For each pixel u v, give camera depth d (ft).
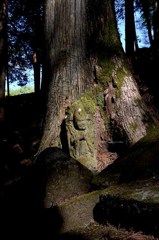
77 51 17.49
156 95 22.17
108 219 11.03
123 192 10.59
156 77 31.55
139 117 15.79
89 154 15.76
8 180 21.30
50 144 17.08
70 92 17.29
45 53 18.89
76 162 14.01
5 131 38.29
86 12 17.65
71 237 10.61
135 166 12.25
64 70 17.57
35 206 13.09
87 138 15.81
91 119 16.19
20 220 12.23
